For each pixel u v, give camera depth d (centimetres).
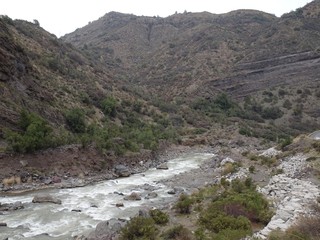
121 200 3141
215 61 14138
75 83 7519
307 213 2059
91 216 2633
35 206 2856
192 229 2106
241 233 1844
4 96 4594
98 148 4622
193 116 9956
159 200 3178
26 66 5706
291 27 14925
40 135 4062
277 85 12512
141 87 12400
